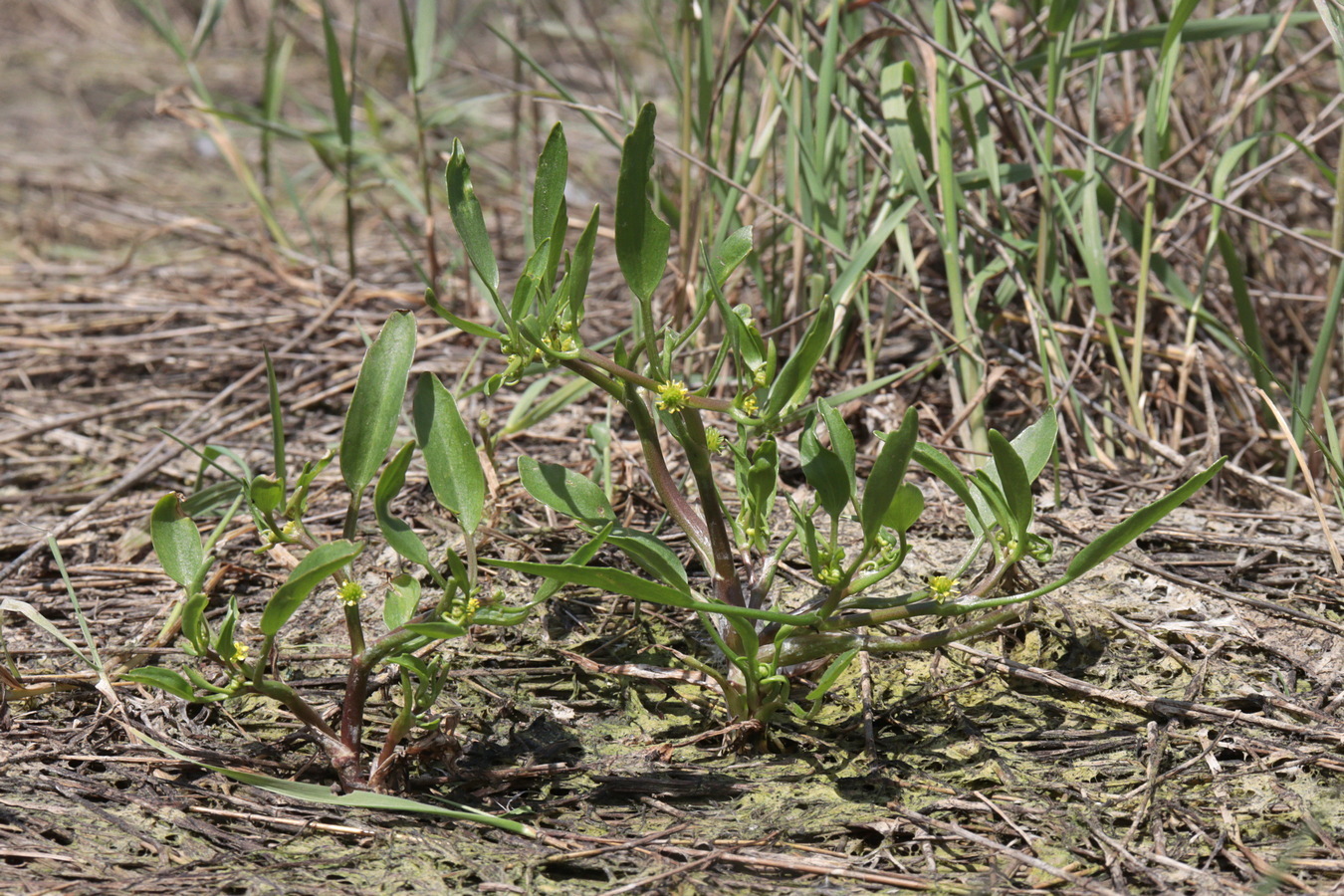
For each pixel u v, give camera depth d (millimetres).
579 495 952
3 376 1229
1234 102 1186
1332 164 1308
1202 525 1036
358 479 933
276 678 977
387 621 933
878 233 1062
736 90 1116
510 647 992
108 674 977
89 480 1084
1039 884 914
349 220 1352
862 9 1124
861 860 921
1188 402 1105
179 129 2365
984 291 1110
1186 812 929
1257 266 1180
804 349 927
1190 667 976
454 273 1466
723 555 949
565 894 914
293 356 1216
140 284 1493
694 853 923
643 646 992
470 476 930
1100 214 1159
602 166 1997
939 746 955
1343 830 924
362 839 928
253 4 3062
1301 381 1117
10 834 924
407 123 1744
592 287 1426
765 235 1229
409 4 2855
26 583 1022
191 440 1102
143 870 917
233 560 1028
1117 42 1078
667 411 928
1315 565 1014
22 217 1790
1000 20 1163
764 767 951
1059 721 962
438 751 944
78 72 2688
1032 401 1098
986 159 1088
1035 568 1014
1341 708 958
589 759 954
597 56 2453
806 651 942
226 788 941
